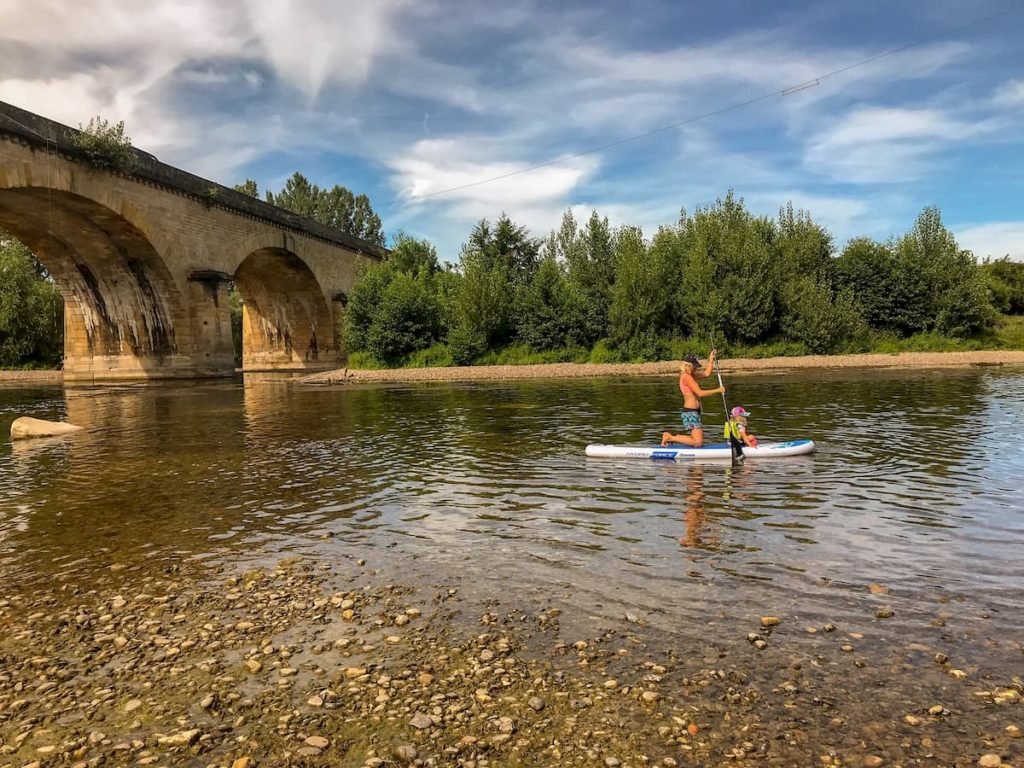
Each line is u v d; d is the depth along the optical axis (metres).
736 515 8.04
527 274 50.34
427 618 5.53
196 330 42.88
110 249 39.97
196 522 8.58
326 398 27.44
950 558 6.41
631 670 4.62
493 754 3.80
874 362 38.66
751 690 4.33
